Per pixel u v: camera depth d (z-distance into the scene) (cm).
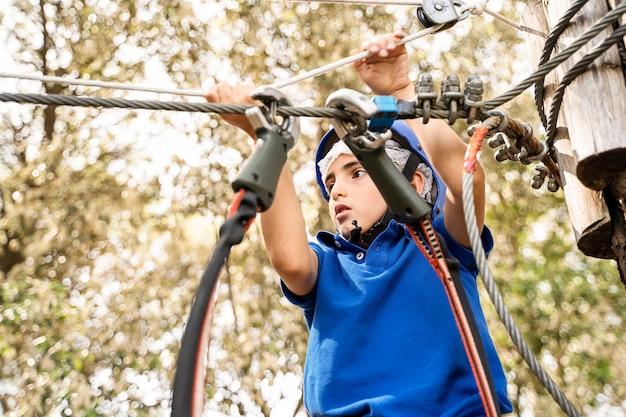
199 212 847
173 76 848
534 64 284
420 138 266
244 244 829
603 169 242
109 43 864
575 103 246
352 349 254
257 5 850
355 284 263
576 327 874
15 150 856
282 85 251
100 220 836
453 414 237
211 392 780
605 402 866
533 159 260
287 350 801
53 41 863
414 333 251
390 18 842
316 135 815
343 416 245
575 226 265
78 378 711
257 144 207
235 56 844
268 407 780
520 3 856
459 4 274
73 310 742
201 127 843
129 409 772
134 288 822
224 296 812
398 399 240
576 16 261
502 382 254
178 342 806
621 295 895
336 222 280
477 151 225
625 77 248
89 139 852
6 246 834
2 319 709
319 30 837
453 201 261
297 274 261
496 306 201
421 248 226
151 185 845
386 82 276
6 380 713
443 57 851
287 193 263
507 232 898
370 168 223
